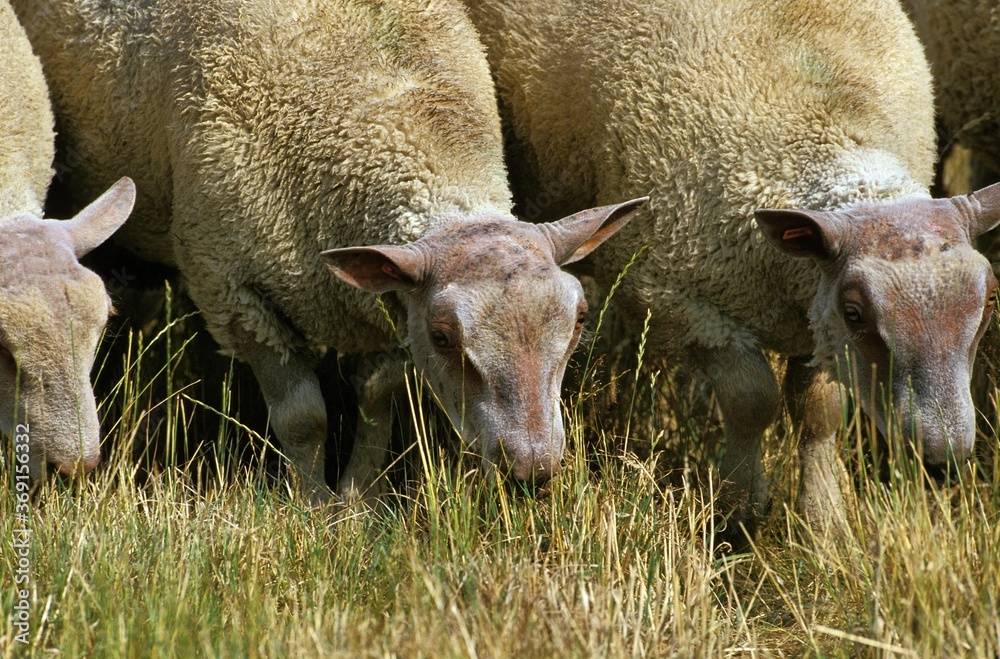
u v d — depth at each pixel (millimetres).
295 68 20547
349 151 20172
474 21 23219
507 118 23203
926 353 17344
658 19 21172
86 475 18531
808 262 19719
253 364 22156
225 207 20938
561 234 19031
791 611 17047
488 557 16844
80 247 19516
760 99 20328
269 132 20594
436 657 13516
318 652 13656
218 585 16281
